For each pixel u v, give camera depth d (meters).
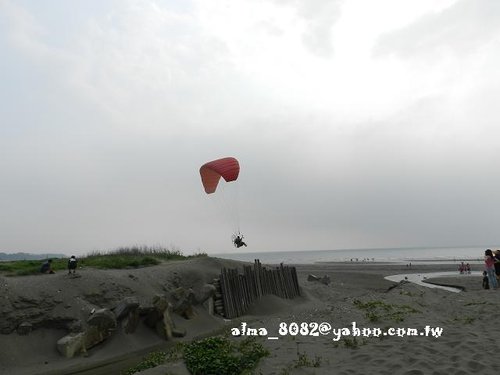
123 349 11.20
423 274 45.09
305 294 21.14
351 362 7.59
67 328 11.23
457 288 28.42
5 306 10.85
